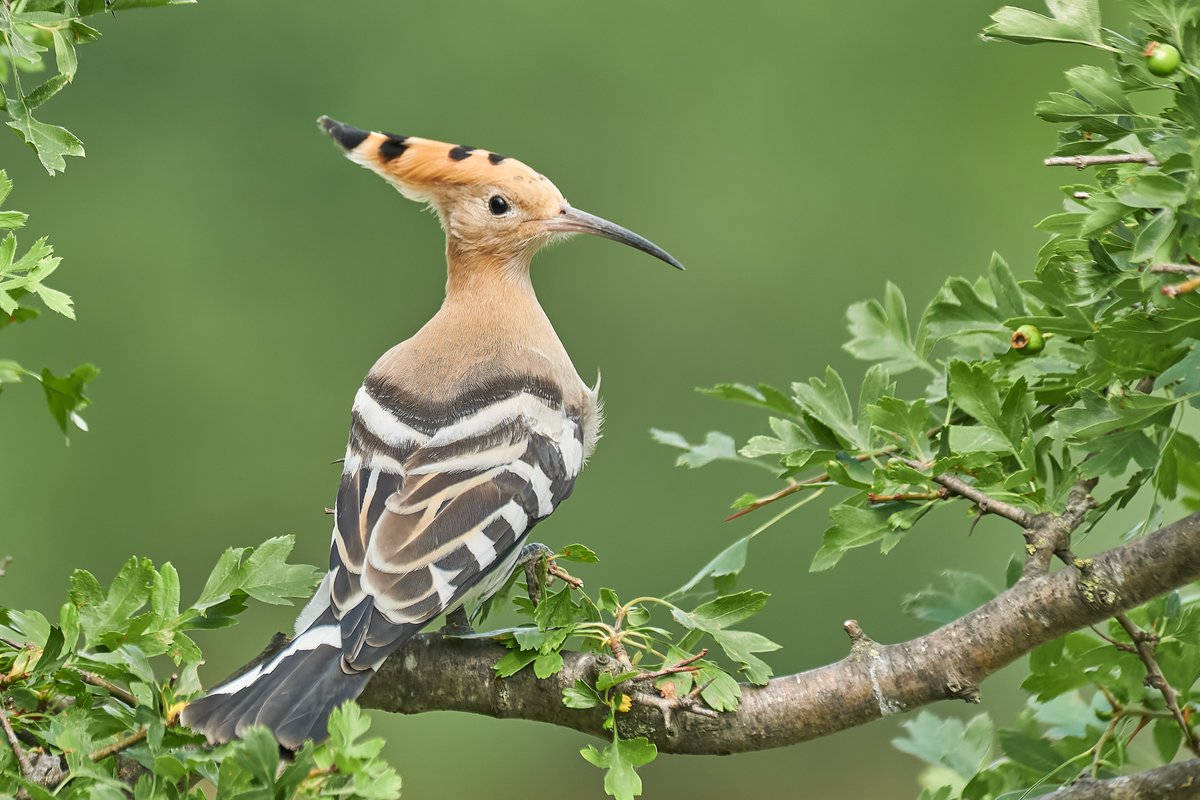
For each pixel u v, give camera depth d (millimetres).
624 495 16078
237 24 16609
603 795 15195
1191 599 5859
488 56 16938
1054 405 5758
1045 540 5184
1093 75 5113
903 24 16875
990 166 16688
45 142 5215
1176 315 5062
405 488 6234
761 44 16938
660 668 5129
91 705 4770
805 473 7074
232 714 4973
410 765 15141
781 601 15375
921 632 15125
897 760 15359
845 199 16719
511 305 7660
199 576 15727
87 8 5457
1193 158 4793
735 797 15508
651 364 16516
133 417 15969
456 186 7781
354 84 16750
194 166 16516
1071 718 5852
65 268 16156
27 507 15562
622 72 16969
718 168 16812
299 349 16406
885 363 6305
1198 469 5816
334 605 5660
